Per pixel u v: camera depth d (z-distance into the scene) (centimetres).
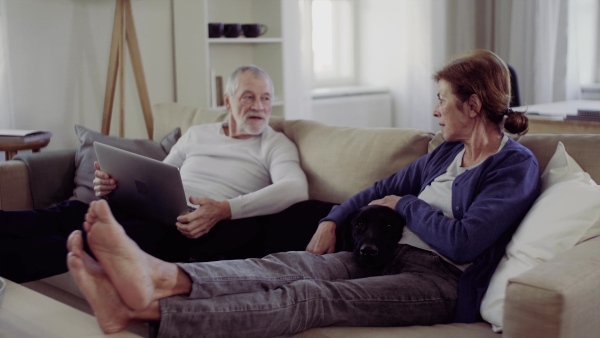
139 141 292
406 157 230
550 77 502
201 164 263
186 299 155
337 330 167
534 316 134
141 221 237
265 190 240
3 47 340
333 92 526
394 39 559
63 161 287
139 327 186
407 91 549
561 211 166
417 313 173
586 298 136
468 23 533
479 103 190
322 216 230
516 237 173
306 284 168
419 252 187
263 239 236
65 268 221
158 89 418
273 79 449
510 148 188
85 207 247
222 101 427
